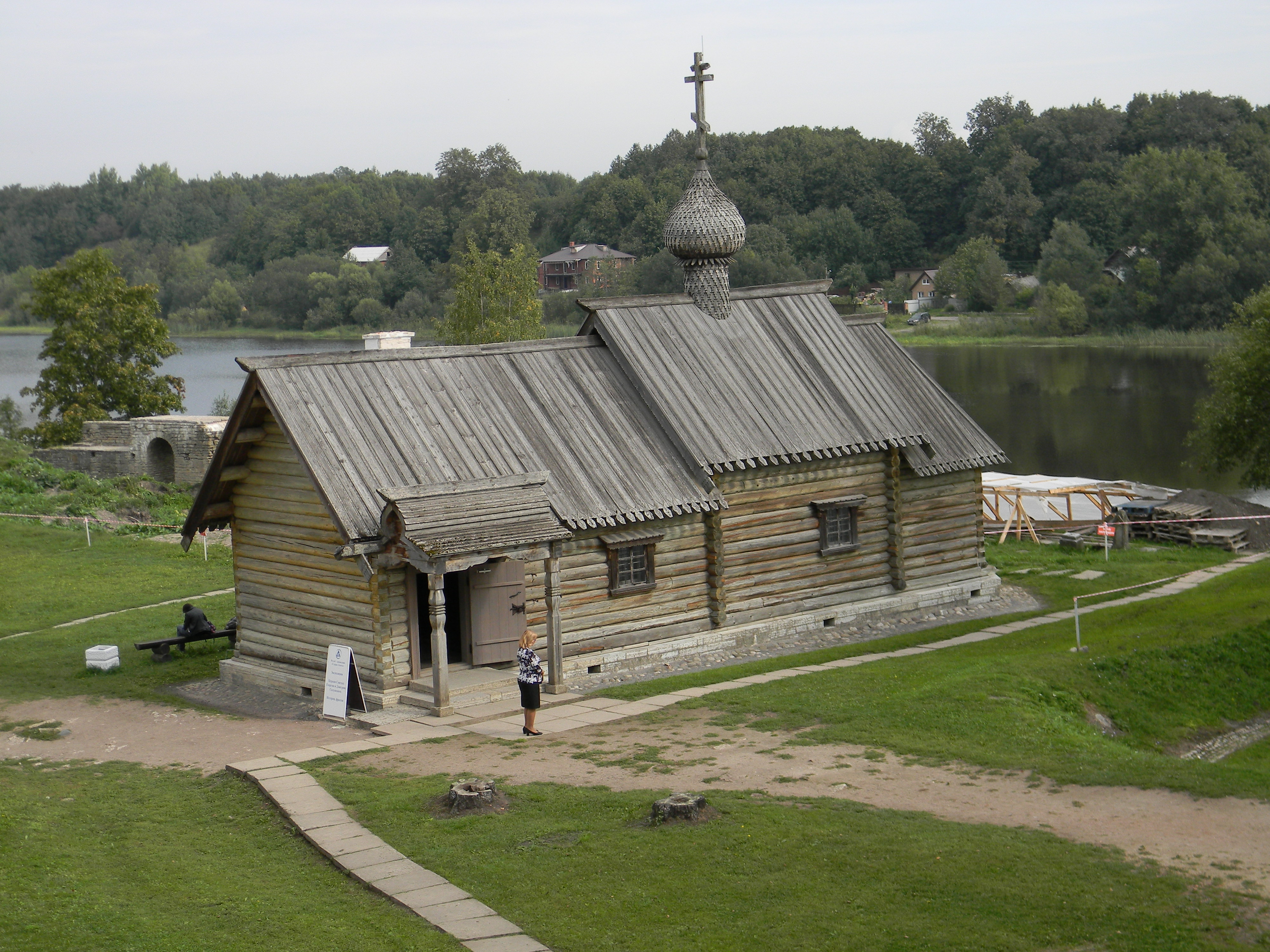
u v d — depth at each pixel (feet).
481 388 94.02
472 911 46.24
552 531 80.84
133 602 122.11
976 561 115.34
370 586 82.17
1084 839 50.03
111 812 60.70
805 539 102.94
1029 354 389.19
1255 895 44.52
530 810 56.65
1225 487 205.98
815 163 610.24
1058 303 417.49
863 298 536.42
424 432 88.02
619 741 69.05
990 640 97.86
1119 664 84.84
